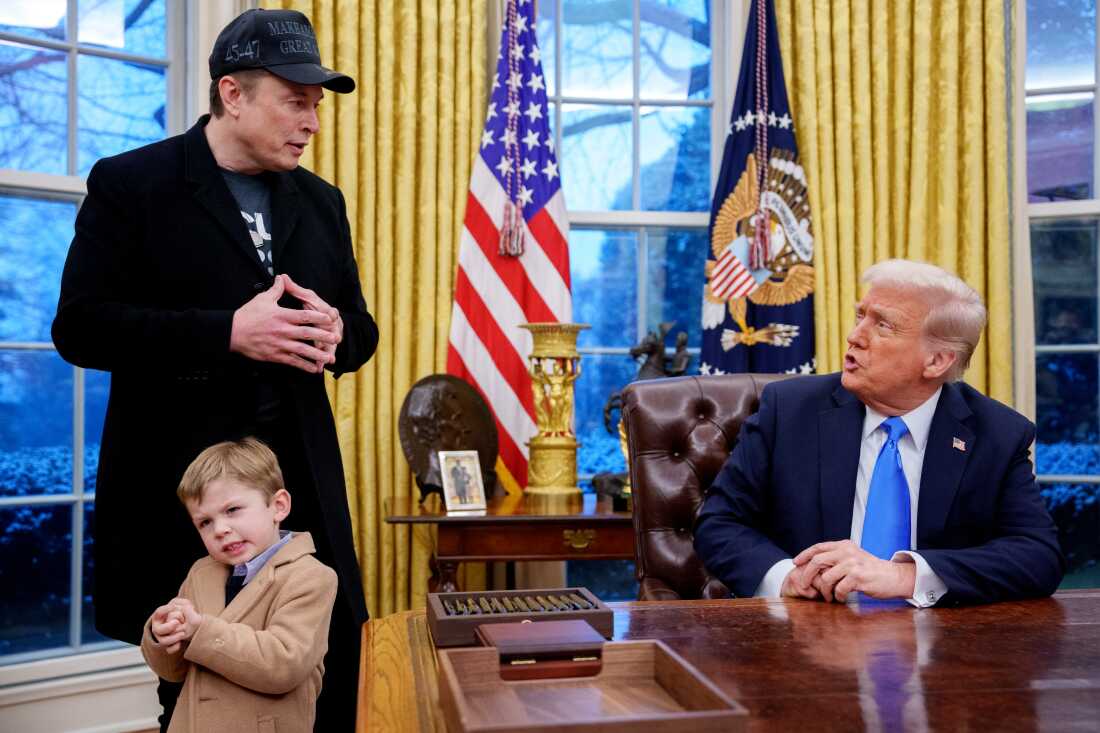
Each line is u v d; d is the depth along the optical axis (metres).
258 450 1.79
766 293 3.67
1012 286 3.68
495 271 3.55
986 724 0.87
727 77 3.95
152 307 1.92
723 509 1.93
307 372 2.00
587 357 3.93
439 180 3.54
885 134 3.70
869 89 3.71
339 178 3.43
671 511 2.23
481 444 3.30
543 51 3.92
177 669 1.67
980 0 3.68
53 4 3.24
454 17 3.57
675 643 1.20
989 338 3.65
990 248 3.65
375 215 3.47
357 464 3.42
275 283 1.91
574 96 3.96
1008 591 1.52
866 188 3.68
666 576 2.21
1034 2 3.95
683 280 4.02
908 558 1.51
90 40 3.32
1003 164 3.65
